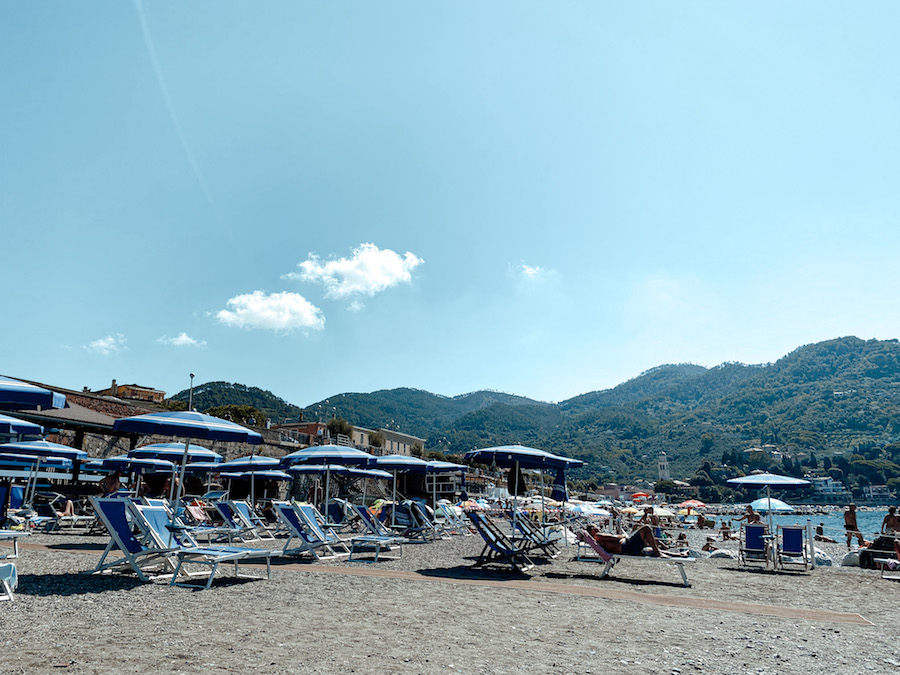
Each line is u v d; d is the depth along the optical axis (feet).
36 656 12.41
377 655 13.62
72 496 65.72
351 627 16.47
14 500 36.88
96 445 74.95
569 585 27.04
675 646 15.70
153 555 24.95
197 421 26.66
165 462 49.39
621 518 74.08
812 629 18.65
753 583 30.76
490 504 88.89
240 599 20.12
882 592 28.81
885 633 18.35
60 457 49.44
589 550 45.73
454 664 13.15
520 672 12.77
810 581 32.55
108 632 14.82
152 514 24.71
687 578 31.40
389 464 52.49
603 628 17.66
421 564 33.40
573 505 79.71
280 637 14.94
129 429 25.53
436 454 242.99
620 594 24.68
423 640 15.29
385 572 29.17
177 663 12.26
